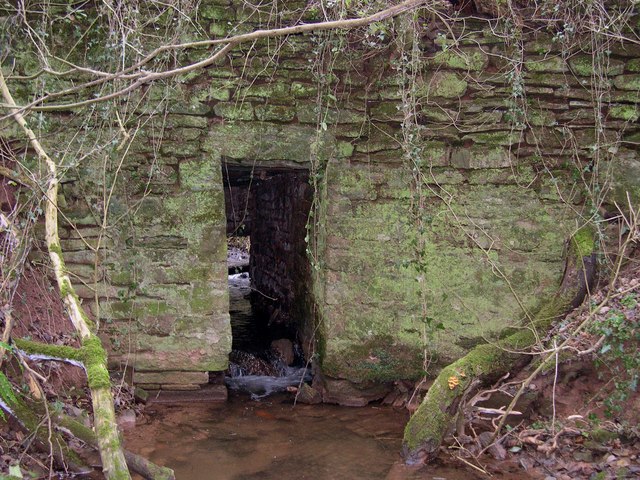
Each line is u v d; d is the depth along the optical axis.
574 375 4.22
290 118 4.65
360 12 4.19
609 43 4.54
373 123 4.70
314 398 4.97
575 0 4.45
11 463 3.19
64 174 4.26
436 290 4.79
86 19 4.43
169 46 2.77
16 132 4.38
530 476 3.63
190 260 4.67
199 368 4.74
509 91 4.62
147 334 4.67
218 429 4.35
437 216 4.75
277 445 4.11
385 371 4.84
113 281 4.59
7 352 3.50
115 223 4.55
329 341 4.80
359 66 4.63
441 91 4.63
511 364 4.27
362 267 4.79
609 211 4.69
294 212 6.56
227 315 4.74
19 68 4.38
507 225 4.75
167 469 3.39
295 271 6.53
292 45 4.55
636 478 3.38
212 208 4.66
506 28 4.54
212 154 4.62
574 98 4.64
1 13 4.33
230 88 4.58
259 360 6.09
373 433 4.32
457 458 3.86
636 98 4.61
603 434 3.78
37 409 3.49
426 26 4.58
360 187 4.74
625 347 3.96
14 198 4.42
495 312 4.79
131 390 4.62
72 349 3.47
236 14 4.51
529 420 4.24
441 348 4.81
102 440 3.02
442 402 3.91
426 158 4.70
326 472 3.72
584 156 4.70
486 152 4.70
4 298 3.68
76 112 4.44
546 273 4.77
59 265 3.82
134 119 4.52
